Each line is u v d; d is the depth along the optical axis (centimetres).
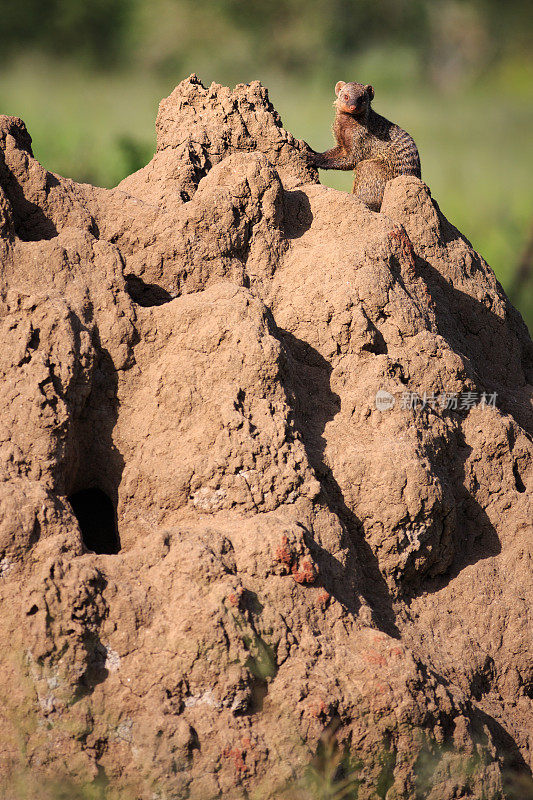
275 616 1285
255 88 2197
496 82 12344
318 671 1272
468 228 5688
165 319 1525
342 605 1345
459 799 1299
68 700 1216
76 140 5341
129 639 1245
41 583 1227
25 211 1639
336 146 2695
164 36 11562
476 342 2006
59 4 10831
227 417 1434
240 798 1222
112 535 1539
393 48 12438
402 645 1320
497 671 1510
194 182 1898
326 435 1559
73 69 10750
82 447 1477
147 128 6669
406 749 1267
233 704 1236
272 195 1770
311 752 1234
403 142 2633
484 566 1595
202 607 1245
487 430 1667
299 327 1659
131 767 1217
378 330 1664
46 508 1309
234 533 1344
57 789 1208
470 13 12731
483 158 8238
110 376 1502
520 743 1438
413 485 1488
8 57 10575
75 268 1534
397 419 1568
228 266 1702
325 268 1714
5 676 1227
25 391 1380
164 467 1436
